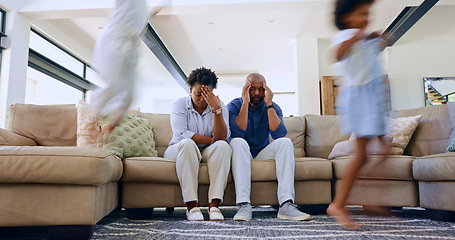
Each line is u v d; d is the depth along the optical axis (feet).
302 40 21.53
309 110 21.03
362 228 5.26
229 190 6.82
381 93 5.03
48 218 4.66
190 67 27.96
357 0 5.27
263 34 20.99
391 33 19.07
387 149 6.36
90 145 6.79
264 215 7.16
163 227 5.45
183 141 6.42
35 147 4.83
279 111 7.92
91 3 15.38
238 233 4.86
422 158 6.50
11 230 5.66
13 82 15.16
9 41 15.10
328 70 22.07
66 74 20.84
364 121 4.96
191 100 7.36
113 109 5.48
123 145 6.81
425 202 6.43
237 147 6.66
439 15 18.33
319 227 5.38
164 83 33.94
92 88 5.54
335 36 5.49
